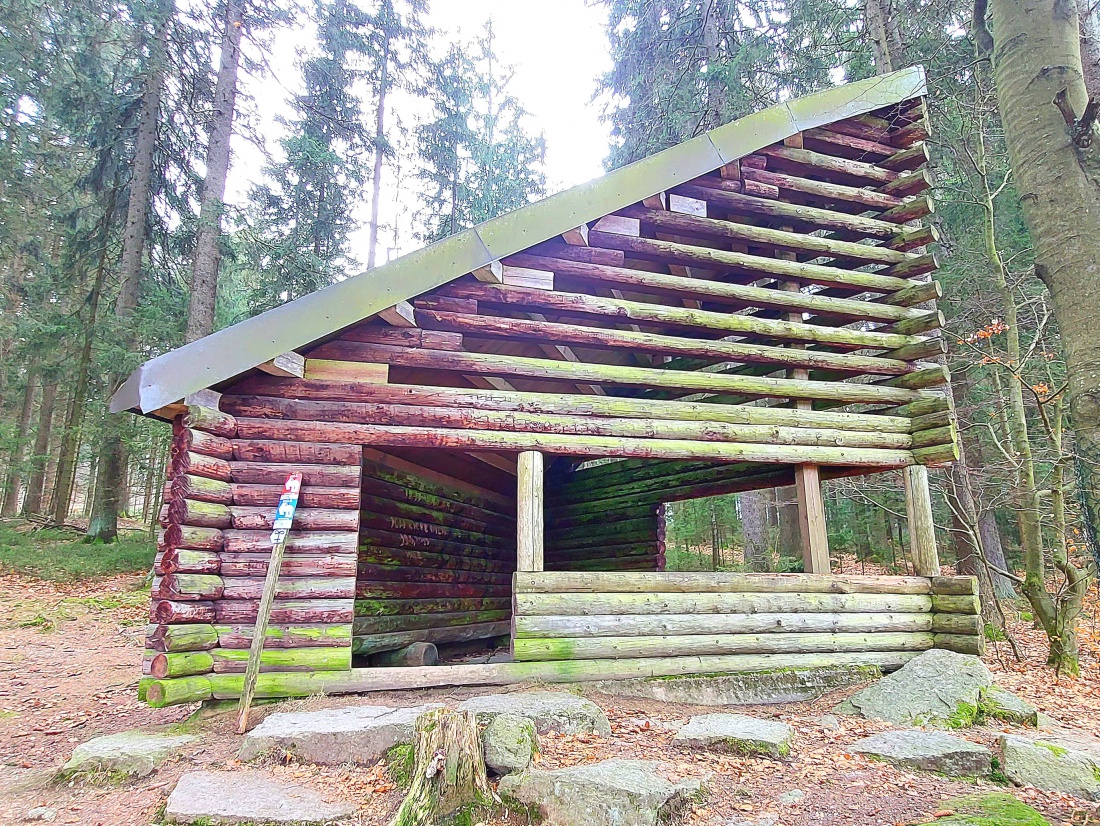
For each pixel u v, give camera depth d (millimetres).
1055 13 3154
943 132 10414
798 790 3688
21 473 17297
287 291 15398
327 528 5250
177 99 14641
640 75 14461
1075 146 2963
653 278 6605
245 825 3141
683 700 5539
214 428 5121
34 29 12711
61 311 16094
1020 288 9586
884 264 7996
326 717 4238
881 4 10219
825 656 6188
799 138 7547
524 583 5598
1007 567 12320
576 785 3342
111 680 7113
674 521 18906
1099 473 2711
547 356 6949
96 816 3400
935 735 4426
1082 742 4629
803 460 6676
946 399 6957
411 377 6250
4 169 13195
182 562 4734
